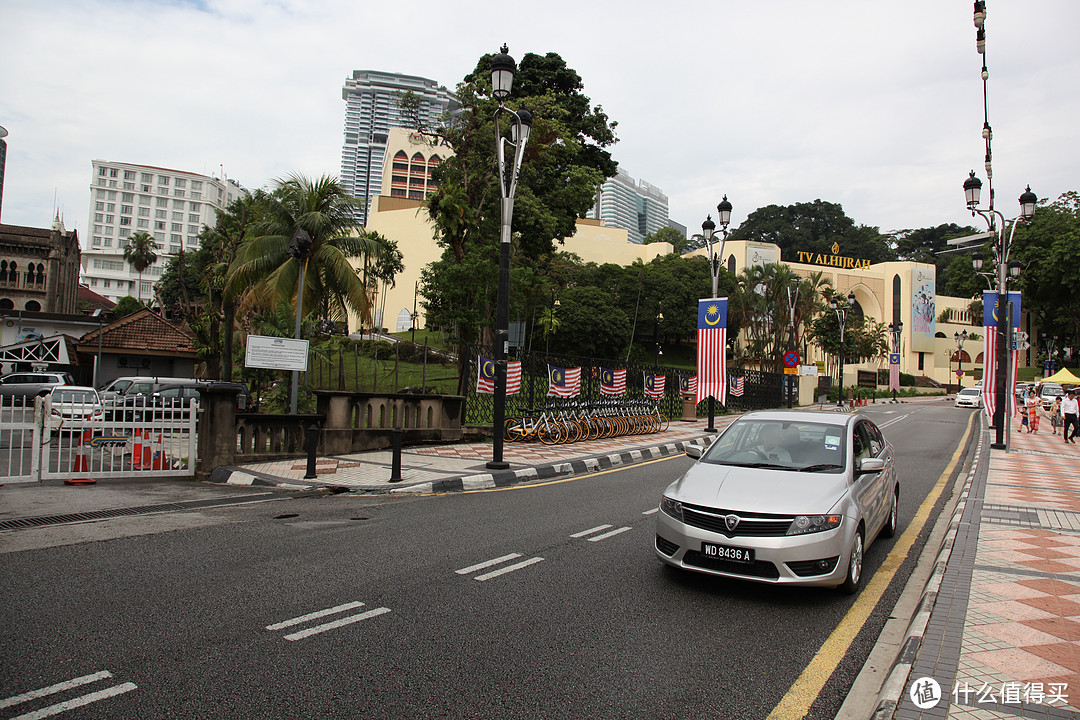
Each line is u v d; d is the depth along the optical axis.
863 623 5.05
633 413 20.88
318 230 18.98
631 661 4.24
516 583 5.77
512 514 8.74
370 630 4.63
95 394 17.39
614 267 63.59
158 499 9.47
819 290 83.44
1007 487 11.41
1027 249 54.97
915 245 124.12
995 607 5.05
